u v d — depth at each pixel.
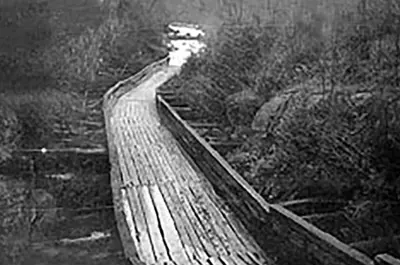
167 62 28.89
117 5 24.75
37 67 10.49
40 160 9.91
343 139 6.05
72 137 11.55
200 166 9.74
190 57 21.27
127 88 21.22
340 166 6.12
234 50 12.55
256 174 7.64
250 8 14.03
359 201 5.75
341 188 6.11
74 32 14.28
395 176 5.40
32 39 10.30
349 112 6.21
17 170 9.51
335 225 5.70
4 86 9.88
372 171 5.57
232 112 10.70
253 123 9.21
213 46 15.66
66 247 7.39
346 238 5.42
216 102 12.35
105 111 14.68
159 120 15.58
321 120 6.70
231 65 12.40
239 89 11.72
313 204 6.16
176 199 8.06
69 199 9.17
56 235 7.84
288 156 7.18
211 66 14.13
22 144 9.92
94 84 17.50
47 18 10.83
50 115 10.99
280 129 7.76
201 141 9.71
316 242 4.96
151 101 19.20
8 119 9.76
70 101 12.72
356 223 5.49
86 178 9.89
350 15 8.59
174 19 31.50
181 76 20.03
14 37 9.91
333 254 4.69
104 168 10.29
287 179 6.93
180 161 10.52
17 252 7.28
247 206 6.73
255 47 12.23
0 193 8.73
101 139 12.40
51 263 6.92
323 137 6.43
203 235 6.61
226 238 6.48
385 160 5.45
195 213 7.41
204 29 22.33
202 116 12.87
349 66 7.40
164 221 7.11
